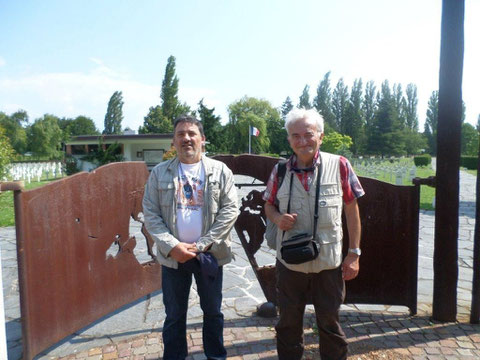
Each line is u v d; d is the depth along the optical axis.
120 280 3.51
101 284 3.27
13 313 3.73
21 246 2.47
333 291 2.30
